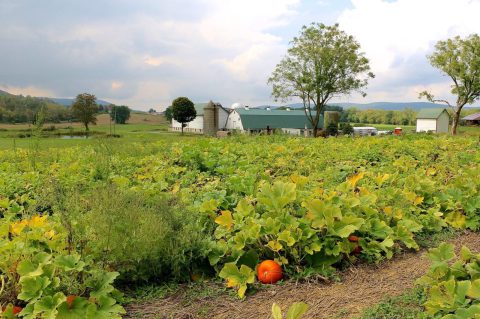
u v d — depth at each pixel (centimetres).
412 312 326
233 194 557
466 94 4816
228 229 448
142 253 377
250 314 343
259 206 489
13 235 414
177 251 395
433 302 302
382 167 844
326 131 4669
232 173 782
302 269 416
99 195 407
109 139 1058
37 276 325
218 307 356
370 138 1602
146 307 356
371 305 347
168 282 398
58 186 477
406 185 618
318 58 4212
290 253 423
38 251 364
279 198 442
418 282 339
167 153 1070
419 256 461
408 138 1723
